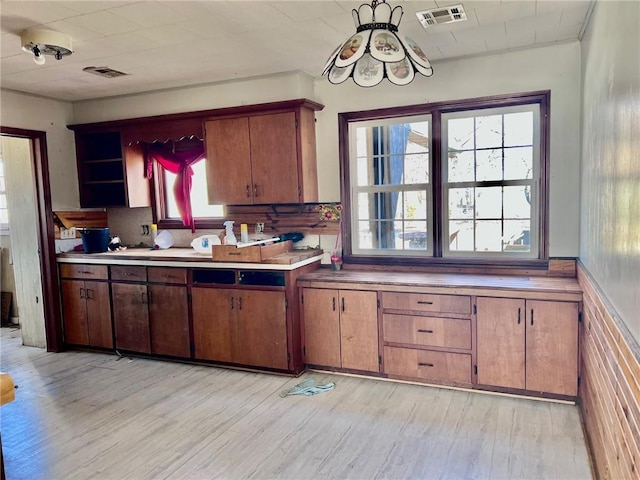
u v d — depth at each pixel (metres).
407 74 2.23
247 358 3.85
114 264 4.30
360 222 4.11
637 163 1.46
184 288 4.03
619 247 1.78
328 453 2.60
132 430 2.93
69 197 4.74
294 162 3.88
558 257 3.45
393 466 2.46
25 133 4.32
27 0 2.38
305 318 3.77
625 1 1.68
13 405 3.33
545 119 3.41
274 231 4.35
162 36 2.95
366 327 3.57
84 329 4.53
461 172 3.73
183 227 4.74
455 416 2.97
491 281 3.35
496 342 3.20
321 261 4.20
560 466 2.40
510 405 3.09
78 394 3.51
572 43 3.28
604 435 2.06
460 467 2.42
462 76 3.60
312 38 3.04
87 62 3.44
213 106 4.21
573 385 3.03
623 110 1.71
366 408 3.12
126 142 4.56
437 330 3.36
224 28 2.83
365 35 1.97
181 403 3.30
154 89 4.36
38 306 4.71
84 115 4.74
